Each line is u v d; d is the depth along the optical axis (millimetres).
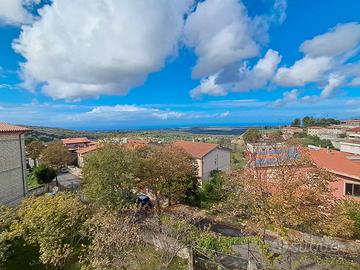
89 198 19969
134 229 12852
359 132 62250
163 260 12789
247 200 14742
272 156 16062
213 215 22641
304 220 11664
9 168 22953
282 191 11844
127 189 20953
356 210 16188
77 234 13562
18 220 13203
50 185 34531
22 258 13164
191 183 26125
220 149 38969
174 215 18812
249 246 15156
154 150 24688
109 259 11922
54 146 47594
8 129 22812
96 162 20844
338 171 19578
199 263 13500
